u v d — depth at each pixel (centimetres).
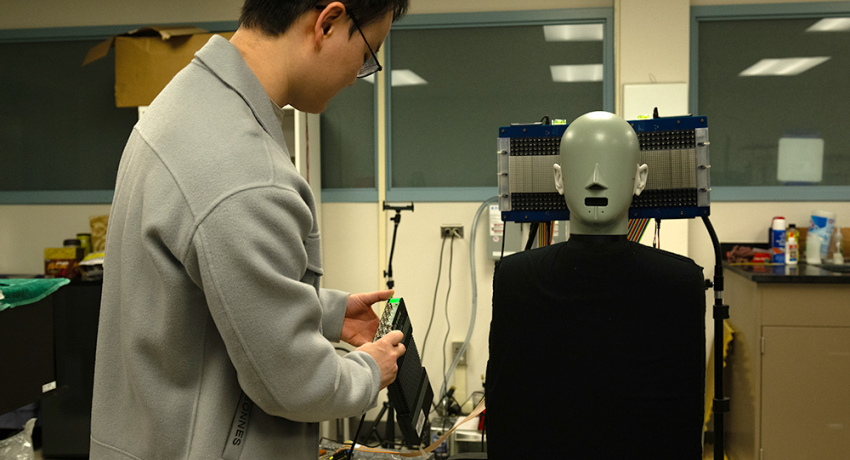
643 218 130
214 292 63
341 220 318
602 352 102
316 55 77
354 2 75
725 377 270
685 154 126
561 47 303
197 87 71
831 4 283
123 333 73
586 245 104
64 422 271
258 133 70
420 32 311
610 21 295
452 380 308
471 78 309
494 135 309
